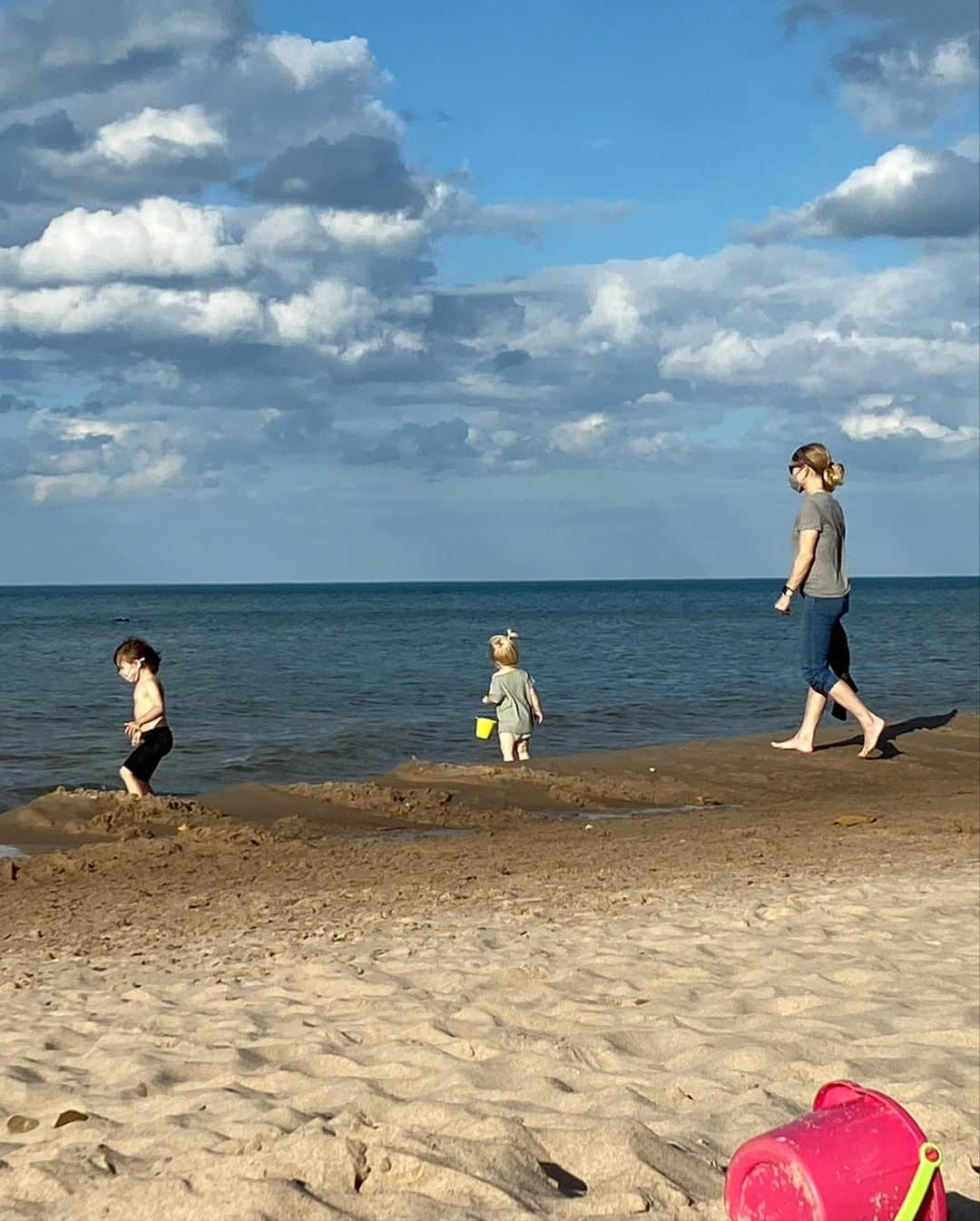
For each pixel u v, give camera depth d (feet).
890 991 20.49
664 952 22.89
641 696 77.61
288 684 89.04
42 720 67.00
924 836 34.91
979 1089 15.84
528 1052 17.01
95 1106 15.10
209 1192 11.68
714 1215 11.59
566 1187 12.35
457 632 181.27
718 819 38.22
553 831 36.42
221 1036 18.03
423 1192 11.76
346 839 35.09
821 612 47.52
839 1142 10.09
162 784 47.65
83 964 22.70
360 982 20.86
